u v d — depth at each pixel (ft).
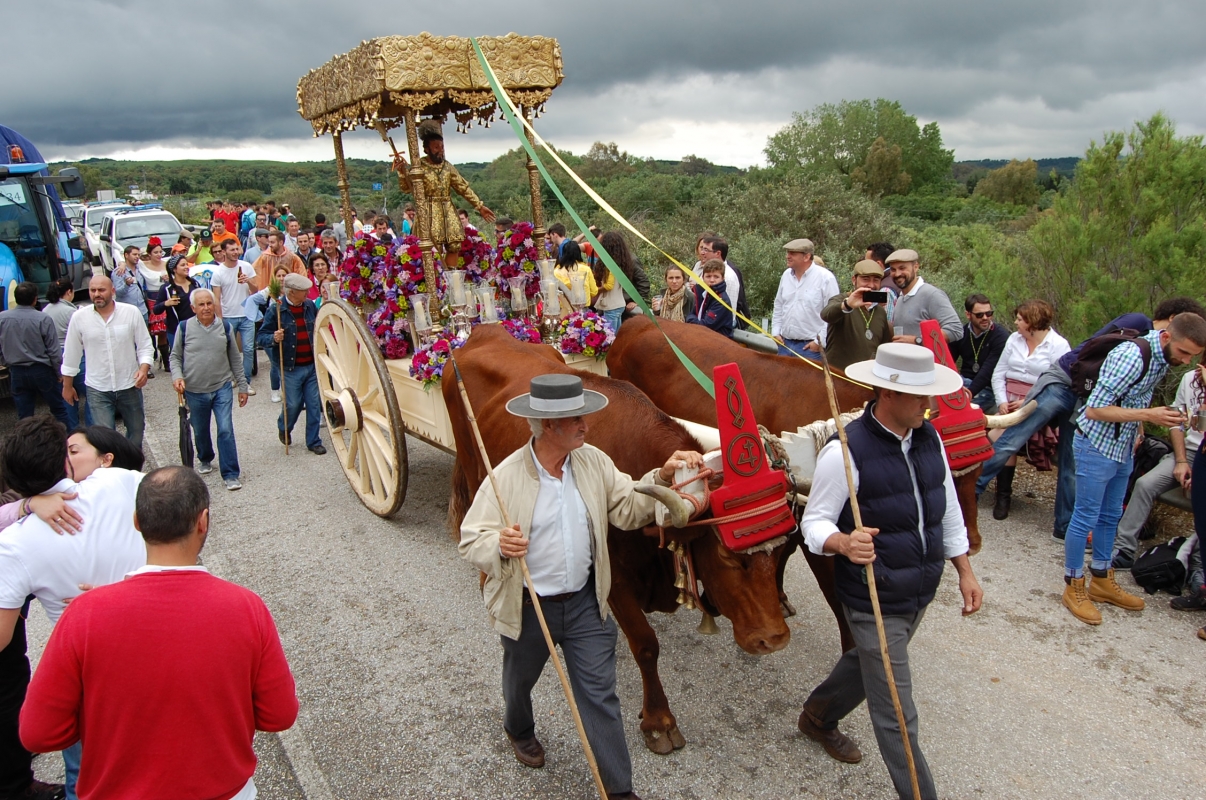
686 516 9.06
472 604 15.65
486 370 14.58
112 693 6.44
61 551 9.17
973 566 16.61
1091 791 10.54
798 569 16.65
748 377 14.26
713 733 11.80
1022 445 17.52
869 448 9.36
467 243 19.58
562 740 11.79
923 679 12.95
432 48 16.75
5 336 24.38
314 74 19.99
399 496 18.33
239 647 6.81
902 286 20.20
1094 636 14.06
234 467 22.20
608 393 12.28
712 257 24.13
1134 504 16.26
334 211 102.94
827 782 10.81
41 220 33.01
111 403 21.98
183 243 43.60
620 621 11.27
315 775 11.19
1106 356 14.14
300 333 24.08
